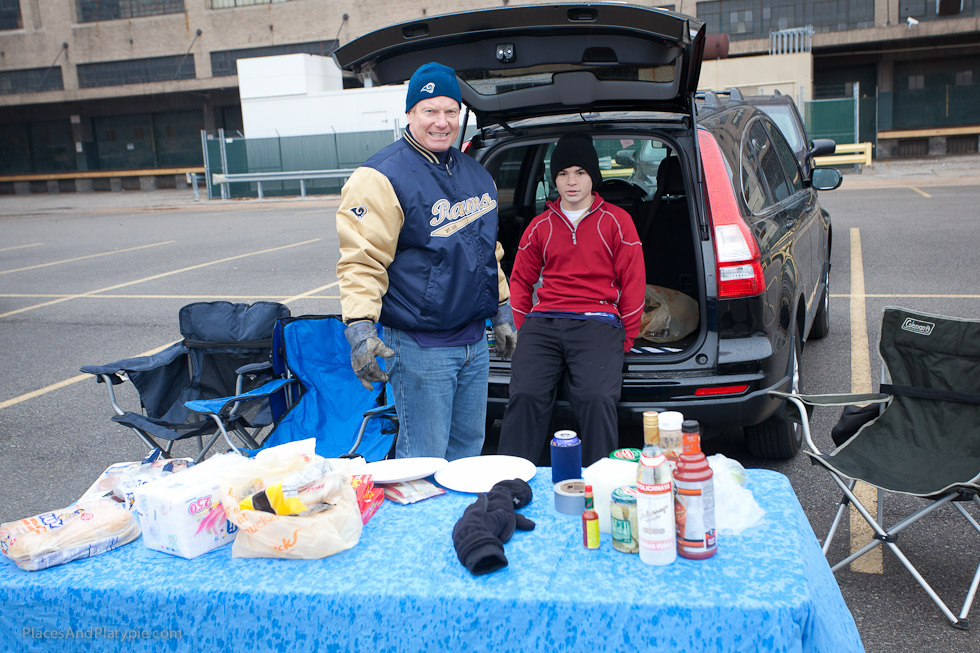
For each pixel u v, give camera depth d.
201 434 3.70
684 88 3.43
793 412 3.18
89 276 11.37
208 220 20.06
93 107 36.59
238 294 9.33
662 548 1.88
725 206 3.45
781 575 1.81
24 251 15.09
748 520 2.04
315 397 3.92
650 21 2.98
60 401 5.64
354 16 32.62
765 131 4.85
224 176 25.09
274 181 25.22
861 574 3.03
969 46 27.47
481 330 3.09
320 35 33.06
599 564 1.91
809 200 5.48
